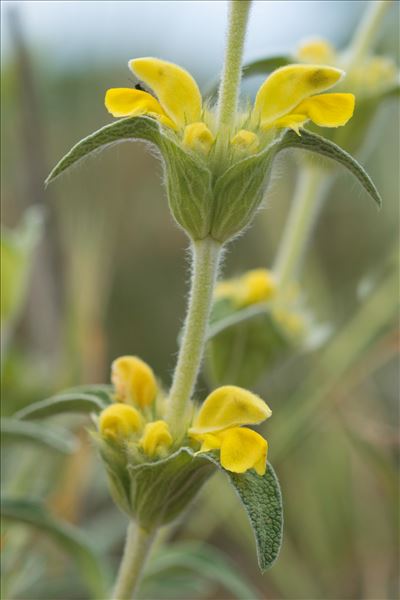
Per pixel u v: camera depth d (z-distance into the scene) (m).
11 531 0.41
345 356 0.51
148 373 0.33
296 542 0.54
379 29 0.40
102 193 0.51
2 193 0.61
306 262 0.55
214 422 0.31
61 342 0.49
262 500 0.30
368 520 0.53
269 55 0.40
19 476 0.44
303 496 0.53
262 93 0.31
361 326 0.51
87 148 0.31
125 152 0.59
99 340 0.48
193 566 0.40
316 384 0.50
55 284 0.52
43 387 0.49
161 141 0.31
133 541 0.33
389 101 0.40
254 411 0.31
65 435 0.40
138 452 0.32
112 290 0.69
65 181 0.51
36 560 0.43
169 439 0.32
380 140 0.67
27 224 0.45
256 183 0.31
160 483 0.32
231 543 0.59
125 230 0.69
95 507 0.54
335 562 0.53
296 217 0.42
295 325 0.42
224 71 0.31
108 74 0.65
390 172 0.68
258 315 0.40
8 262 0.44
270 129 0.31
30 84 0.54
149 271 0.71
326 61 0.40
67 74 0.66
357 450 0.52
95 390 0.34
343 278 0.68
